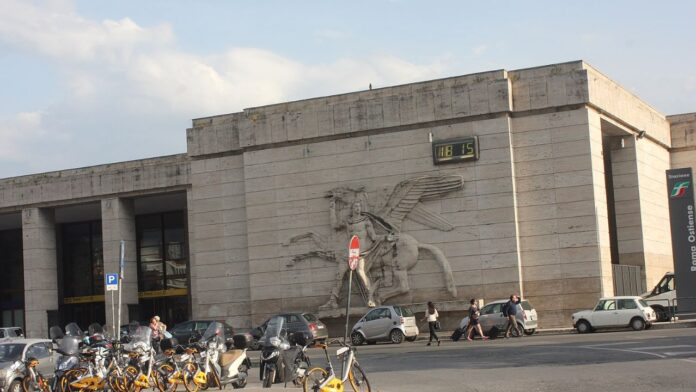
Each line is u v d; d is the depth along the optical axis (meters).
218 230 48.38
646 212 48.78
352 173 44.50
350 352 18.17
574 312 40.66
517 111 42.22
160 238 60.50
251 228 46.62
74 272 62.56
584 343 29.38
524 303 38.53
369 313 39.62
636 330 36.53
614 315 37.00
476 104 42.31
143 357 21.12
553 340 32.69
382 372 24.59
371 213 43.66
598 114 42.81
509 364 23.84
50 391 22.23
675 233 40.38
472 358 26.78
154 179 53.16
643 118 49.12
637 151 48.06
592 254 40.62
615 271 42.78
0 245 64.81
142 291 60.53
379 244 43.28
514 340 34.88
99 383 20.77
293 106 46.19
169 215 60.47
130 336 21.67
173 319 59.75
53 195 56.03
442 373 22.91
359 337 39.44
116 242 54.19
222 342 22.47
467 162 42.38
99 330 24.64
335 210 44.44
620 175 48.06
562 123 41.53
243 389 20.05
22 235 60.41
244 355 22.70
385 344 39.28
